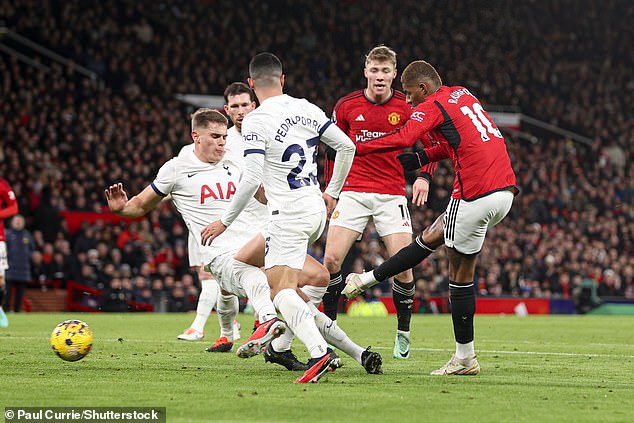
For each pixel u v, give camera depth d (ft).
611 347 84.38
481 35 334.24
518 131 310.65
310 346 48.88
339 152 53.47
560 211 260.83
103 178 208.95
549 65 335.06
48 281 175.83
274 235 50.75
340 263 71.56
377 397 43.04
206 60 276.62
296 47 293.02
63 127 222.48
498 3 344.69
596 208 266.57
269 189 51.24
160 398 42.27
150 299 173.17
